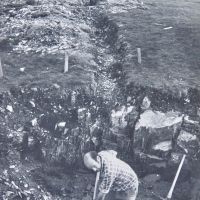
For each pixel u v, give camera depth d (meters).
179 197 11.70
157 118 12.31
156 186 11.91
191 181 11.95
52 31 15.03
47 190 11.23
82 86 12.64
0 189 10.43
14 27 15.38
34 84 12.55
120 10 17.36
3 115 11.90
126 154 12.31
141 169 12.23
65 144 12.03
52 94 12.41
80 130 12.20
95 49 14.72
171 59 14.00
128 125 12.40
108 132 12.35
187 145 12.20
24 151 11.78
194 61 13.96
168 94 12.60
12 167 11.15
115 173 8.82
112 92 12.93
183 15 17.17
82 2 18.39
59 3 17.47
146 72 13.30
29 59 13.84
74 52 14.20
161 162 12.19
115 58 14.35
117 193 9.17
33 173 11.44
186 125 12.30
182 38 15.15
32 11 16.41
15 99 12.26
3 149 11.41
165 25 16.03
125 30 15.44
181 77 13.16
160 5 18.36
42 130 12.05
